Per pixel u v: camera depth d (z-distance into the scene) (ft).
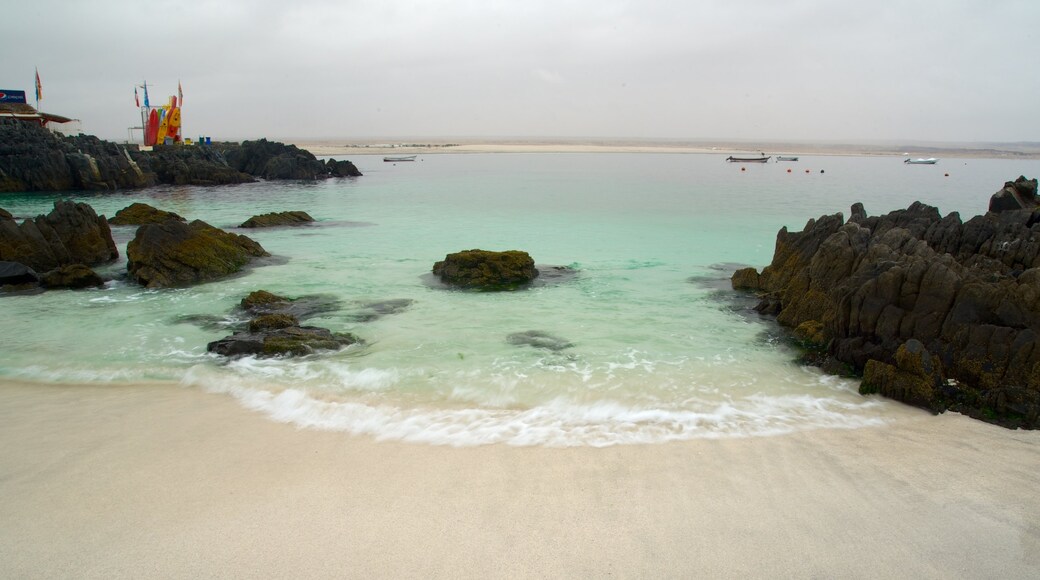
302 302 52.65
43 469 24.08
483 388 33.78
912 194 168.55
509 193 171.94
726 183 213.87
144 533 19.94
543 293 57.11
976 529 20.72
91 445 26.23
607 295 56.70
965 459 25.89
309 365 37.19
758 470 24.54
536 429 28.43
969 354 34.40
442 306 51.83
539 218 116.88
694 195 166.30
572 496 22.38
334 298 54.13
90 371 36.01
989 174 279.69
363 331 44.42
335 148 609.83
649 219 115.55
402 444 26.63
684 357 39.81
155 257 60.13
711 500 22.20
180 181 202.59
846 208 135.03
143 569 18.21
